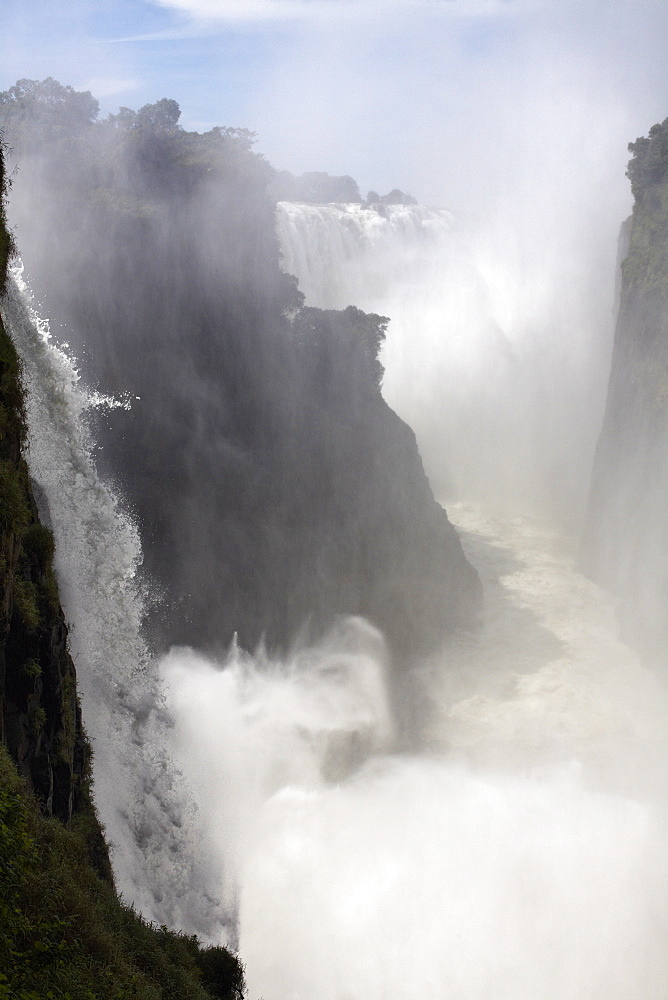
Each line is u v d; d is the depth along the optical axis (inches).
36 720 624.1
